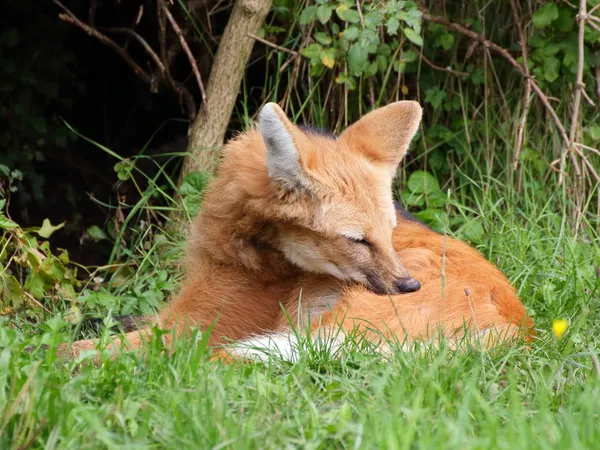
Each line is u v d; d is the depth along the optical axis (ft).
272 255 22.91
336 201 21.58
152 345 18.22
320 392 16.79
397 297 21.36
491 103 34.78
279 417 14.97
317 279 23.11
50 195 41.01
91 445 13.38
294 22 32.32
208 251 23.67
